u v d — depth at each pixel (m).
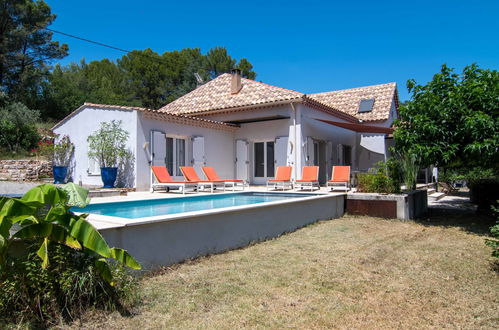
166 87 46.84
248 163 19.20
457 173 21.31
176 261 5.99
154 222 5.55
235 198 13.40
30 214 3.70
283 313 4.23
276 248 7.40
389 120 24.67
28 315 3.60
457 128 10.05
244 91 19.97
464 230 9.88
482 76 10.22
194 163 16.92
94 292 3.96
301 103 17.27
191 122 16.78
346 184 14.87
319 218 11.02
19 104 24.72
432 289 5.11
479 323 4.05
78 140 16.20
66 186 4.33
